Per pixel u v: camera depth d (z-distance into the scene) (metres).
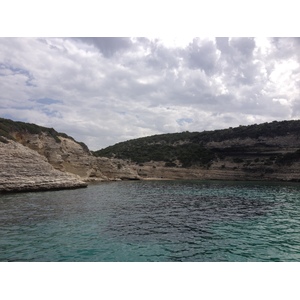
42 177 36.53
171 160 98.25
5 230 15.49
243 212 24.17
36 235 14.60
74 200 28.31
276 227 17.98
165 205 28.02
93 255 11.71
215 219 20.61
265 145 87.00
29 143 48.97
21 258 11.15
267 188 52.59
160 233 15.85
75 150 60.81
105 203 27.64
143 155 105.38
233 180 82.88
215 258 11.60
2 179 31.52
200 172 89.62
